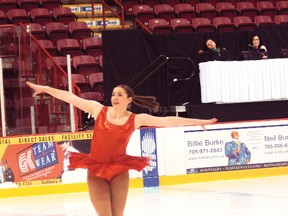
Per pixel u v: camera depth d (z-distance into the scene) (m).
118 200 6.87
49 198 13.03
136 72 16.39
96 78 18.03
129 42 16.36
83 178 13.87
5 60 13.43
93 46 19.61
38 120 13.77
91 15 22.80
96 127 6.82
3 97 13.39
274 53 17.47
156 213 10.20
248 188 13.12
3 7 21.95
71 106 13.91
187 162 14.43
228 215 9.73
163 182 14.24
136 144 14.07
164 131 14.32
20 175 13.66
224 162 14.72
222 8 22.88
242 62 15.24
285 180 14.29
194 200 11.63
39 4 22.30
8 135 13.64
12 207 11.87
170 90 16.42
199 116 15.23
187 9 22.58
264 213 9.84
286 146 15.31
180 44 16.66
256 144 15.03
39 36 19.91
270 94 15.41
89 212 10.58
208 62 15.11
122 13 20.98
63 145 13.84
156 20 20.92
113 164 6.83
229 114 15.41
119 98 6.80
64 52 19.20
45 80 13.89
